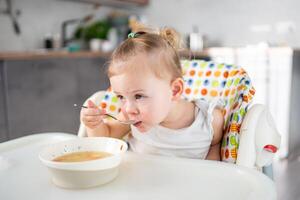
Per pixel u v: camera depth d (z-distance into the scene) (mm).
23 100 1979
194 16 3377
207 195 507
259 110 780
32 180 584
